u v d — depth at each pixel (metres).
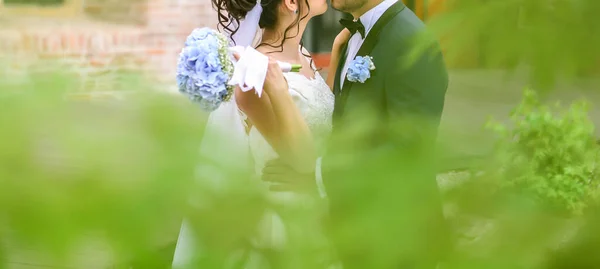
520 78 0.34
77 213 0.25
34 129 0.25
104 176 0.25
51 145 0.25
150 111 0.28
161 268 0.26
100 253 0.25
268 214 0.32
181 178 0.27
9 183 0.24
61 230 0.24
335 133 0.37
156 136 0.27
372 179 0.32
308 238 0.32
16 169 0.25
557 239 0.33
